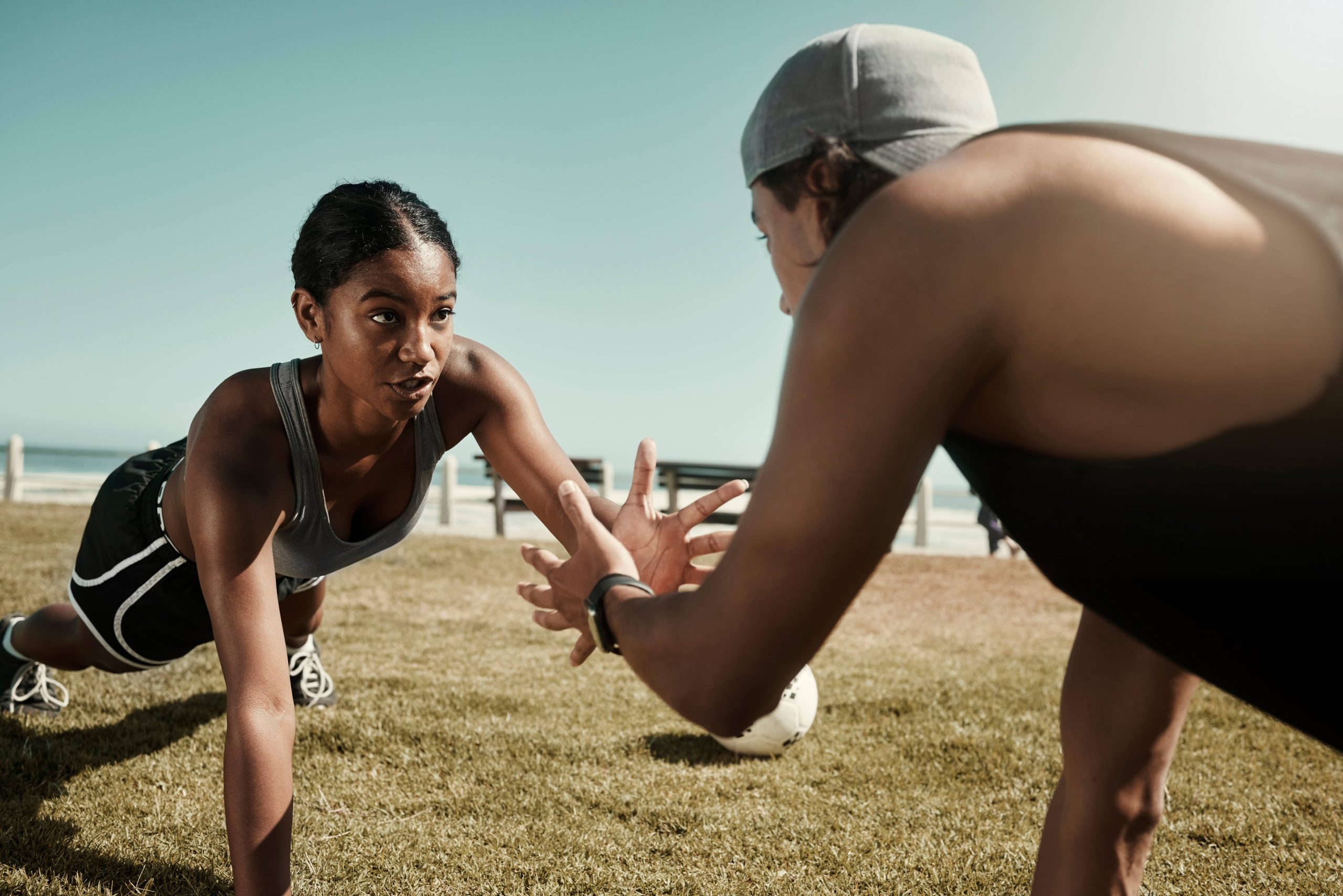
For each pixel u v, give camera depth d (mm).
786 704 3131
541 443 2266
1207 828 2549
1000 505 1021
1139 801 1539
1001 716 3658
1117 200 807
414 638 5129
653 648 1051
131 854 2277
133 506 2482
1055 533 964
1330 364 783
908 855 2391
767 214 1103
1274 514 820
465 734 3305
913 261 826
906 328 827
